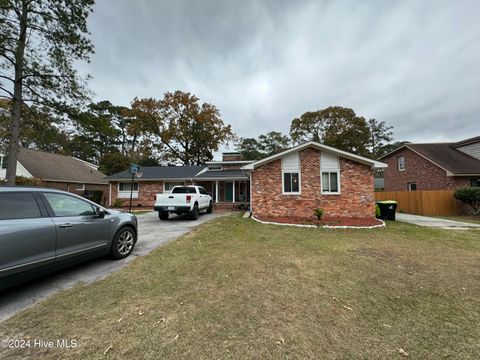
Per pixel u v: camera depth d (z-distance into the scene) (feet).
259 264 14.37
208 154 112.47
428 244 20.27
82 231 12.82
